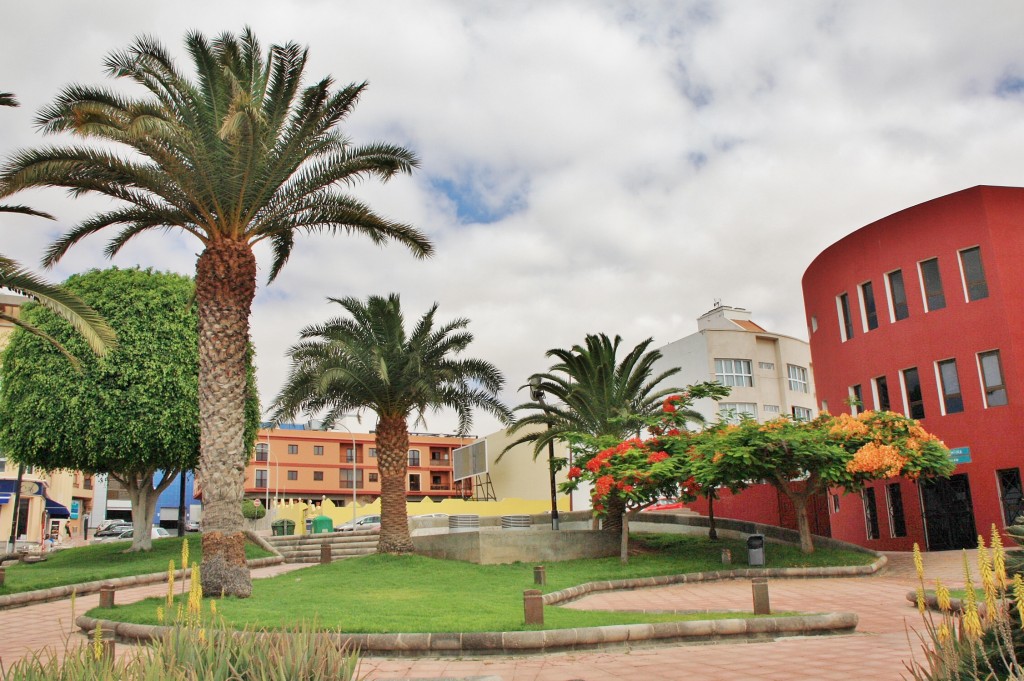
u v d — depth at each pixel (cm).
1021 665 447
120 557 2464
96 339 1396
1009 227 2266
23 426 2386
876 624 1212
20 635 1240
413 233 1767
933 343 2352
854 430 2055
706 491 2178
